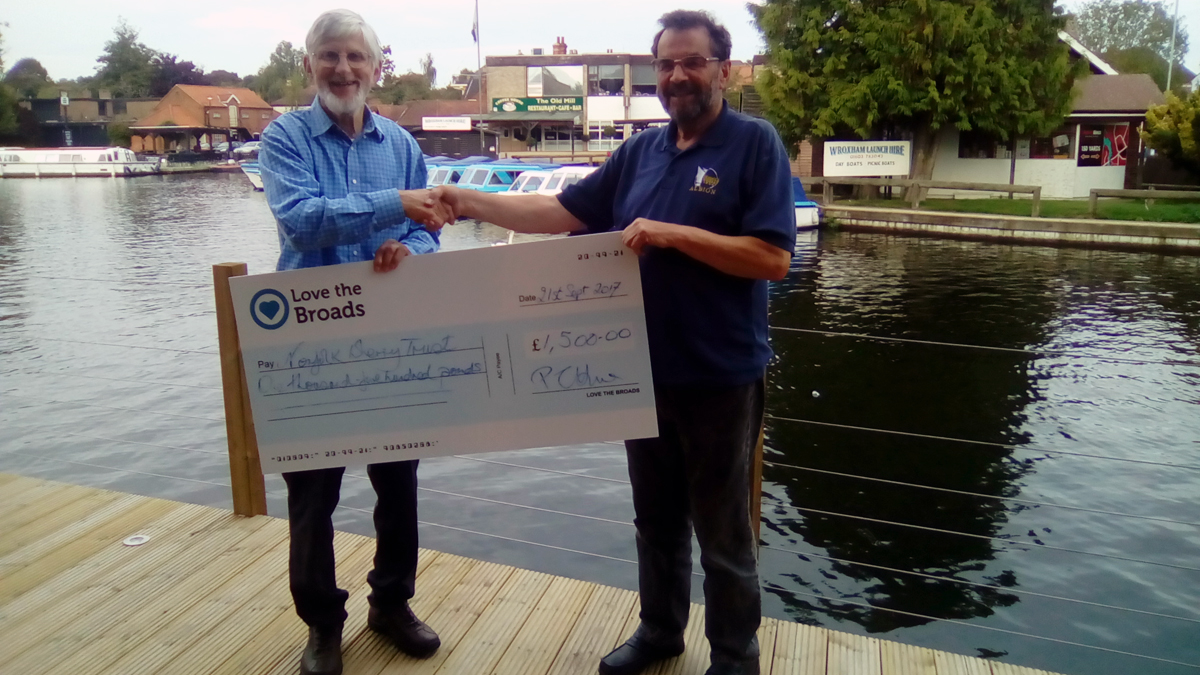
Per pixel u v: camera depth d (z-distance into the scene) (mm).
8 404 8141
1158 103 23797
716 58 2004
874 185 22688
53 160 48781
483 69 39500
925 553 5152
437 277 2168
